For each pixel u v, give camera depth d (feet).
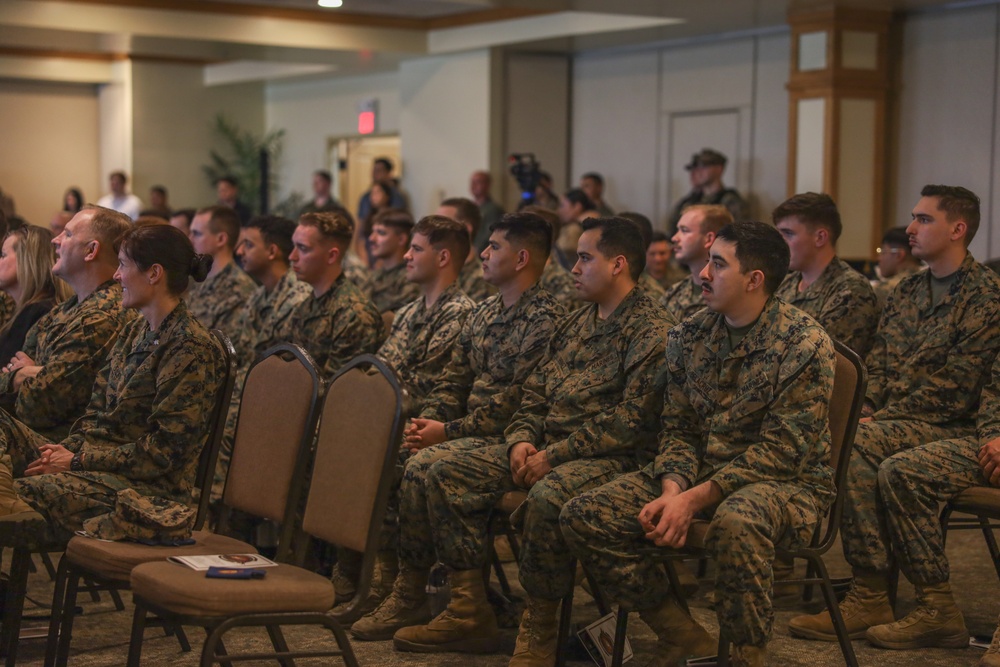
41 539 9.62
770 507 9.42
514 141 34.53
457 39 34.50
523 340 11.96
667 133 32.81
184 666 10.69
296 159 46.21
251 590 8.02
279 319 14.97
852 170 27.14
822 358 9.75
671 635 10.32
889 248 19.71
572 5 27.09
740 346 10.03
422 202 36.81
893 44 27.48
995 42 25.67
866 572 11.61
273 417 9.67
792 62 27.63
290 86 46.14
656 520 9.66
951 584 13.67
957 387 11.90
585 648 10.81
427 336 13.19
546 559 10.23
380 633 11.62
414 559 11.50
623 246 10.96
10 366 12.30
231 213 17.08
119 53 44.68
